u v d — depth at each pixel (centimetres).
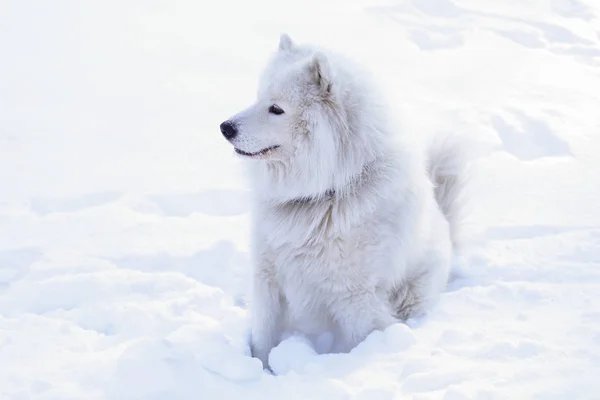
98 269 567
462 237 607
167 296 534
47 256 584
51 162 771
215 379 389
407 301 502
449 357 409
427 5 1505
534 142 880
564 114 955
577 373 374
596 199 705
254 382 393
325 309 483
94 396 375
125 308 507
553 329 441
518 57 1239
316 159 441
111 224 647
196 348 427
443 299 510
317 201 449
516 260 581
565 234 626
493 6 1560
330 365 418
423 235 490
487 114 940
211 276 586
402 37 1309
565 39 1384
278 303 486
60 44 1171
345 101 445
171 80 1046
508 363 395
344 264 451
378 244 451
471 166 610
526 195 719
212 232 643
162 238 628
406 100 985
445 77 1118
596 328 432
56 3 1406
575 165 800
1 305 517
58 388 385
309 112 439
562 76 1148
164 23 1328
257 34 1278
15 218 644
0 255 580
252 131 442
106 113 919
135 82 1032
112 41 1205
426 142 598
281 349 448
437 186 595
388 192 452
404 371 398
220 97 990
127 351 390
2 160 766
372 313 465
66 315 505
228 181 739
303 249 455
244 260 591
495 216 671
